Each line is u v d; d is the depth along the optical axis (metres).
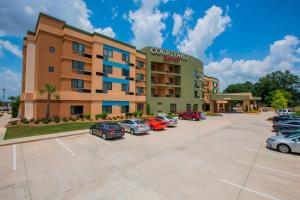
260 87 86.00
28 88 25.73
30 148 11.78
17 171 7.94
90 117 26.39
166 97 40.62
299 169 8.40
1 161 9.26
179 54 43.84
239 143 13.65
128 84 33.66
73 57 26.06
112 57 30.89
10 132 16.89
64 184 6.75
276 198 5.86
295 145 10.70
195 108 48.00
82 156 10.16
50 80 24.70
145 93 38.66
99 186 6.61
